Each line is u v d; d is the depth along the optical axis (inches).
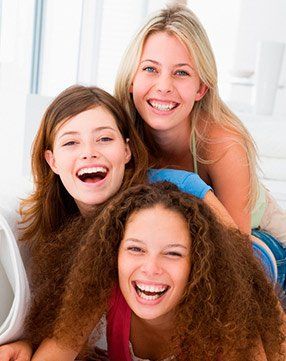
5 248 47.8
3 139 81.8
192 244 46.0
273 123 93.8
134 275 45.6
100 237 47.3
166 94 56.3
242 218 62.7
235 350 45.6
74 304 46.9
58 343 47.1
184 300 46.0
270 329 48.6
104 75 138.7
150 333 49.9
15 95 81.9
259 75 114.9
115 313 48.8
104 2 137.0
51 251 50.4
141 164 54.1
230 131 61.6
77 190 51.3
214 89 60.5
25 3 84.3
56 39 110.2
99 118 51.3
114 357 50.5
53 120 52.0
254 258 51.3
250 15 140.7
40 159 53.9
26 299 46.4
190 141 61.6
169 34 56.6
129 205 47.1
